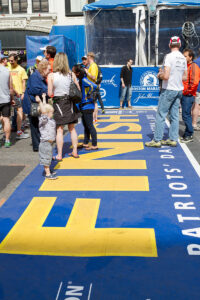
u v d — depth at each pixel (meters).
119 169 5.14
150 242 3.02
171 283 2.47
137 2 11.55
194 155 5.83
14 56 7.71
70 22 19.25
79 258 2.81
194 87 6.53
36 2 19.23
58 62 5.25
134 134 7.66
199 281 2.49
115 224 3.39
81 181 4.66
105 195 4.14
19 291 2.43
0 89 6.47
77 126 8.84
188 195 4.09
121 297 2.33
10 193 4.30
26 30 19.45
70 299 2.33
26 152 6.31
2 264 2.75
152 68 11.80
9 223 3.47
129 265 2.69
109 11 11.80
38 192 4.29
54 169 5.20
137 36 11.92
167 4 11.45
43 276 2.59
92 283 2.49
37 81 5.82
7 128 6.67
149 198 4.02
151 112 10.80
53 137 4.62
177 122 6.38
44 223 3.45
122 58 12.23
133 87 11.95
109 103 12.11
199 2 11.45
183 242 3.01
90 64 6.89
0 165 5.47
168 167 5.19
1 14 19.23
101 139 7.27
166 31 11.90
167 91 6.05
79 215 3.61
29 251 2.93
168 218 3.49
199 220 3.43
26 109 6.10
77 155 5.81
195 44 11.98
